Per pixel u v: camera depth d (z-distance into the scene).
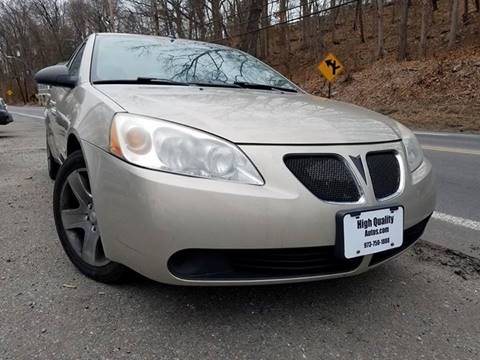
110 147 2.07
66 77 3.11
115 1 33.28
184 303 2.30
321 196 1.96
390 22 35.22
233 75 3.44
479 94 15.82
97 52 3.23
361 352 1.95
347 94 21.73
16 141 9.88
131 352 1.90
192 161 1.91
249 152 1.95
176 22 29.33
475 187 5.28
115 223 2.04
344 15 41.84
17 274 2.60
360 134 2.24
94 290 2.41
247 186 1.89
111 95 2.47
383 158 2.23
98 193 2.13
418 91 17.97
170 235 1.86
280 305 2.31
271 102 2.62
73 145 2.89
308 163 2.00
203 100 2.45
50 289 2.42
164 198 1.86
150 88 2.73
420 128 13.38
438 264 2.92
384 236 2.11
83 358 1.86
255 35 19.44
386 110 17.36
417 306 2.35
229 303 2.31
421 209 2.34
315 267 2.03
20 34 66.00
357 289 2.52
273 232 1.89
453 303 2.40
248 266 1.98
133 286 2.46
